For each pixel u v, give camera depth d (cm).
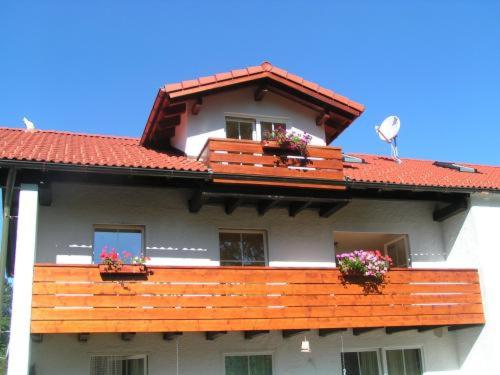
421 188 1326
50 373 1138
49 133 1511
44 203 1209
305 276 1223
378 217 1463
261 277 1191
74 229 1227
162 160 1246
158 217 1290
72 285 1065
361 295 1252
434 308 1302
